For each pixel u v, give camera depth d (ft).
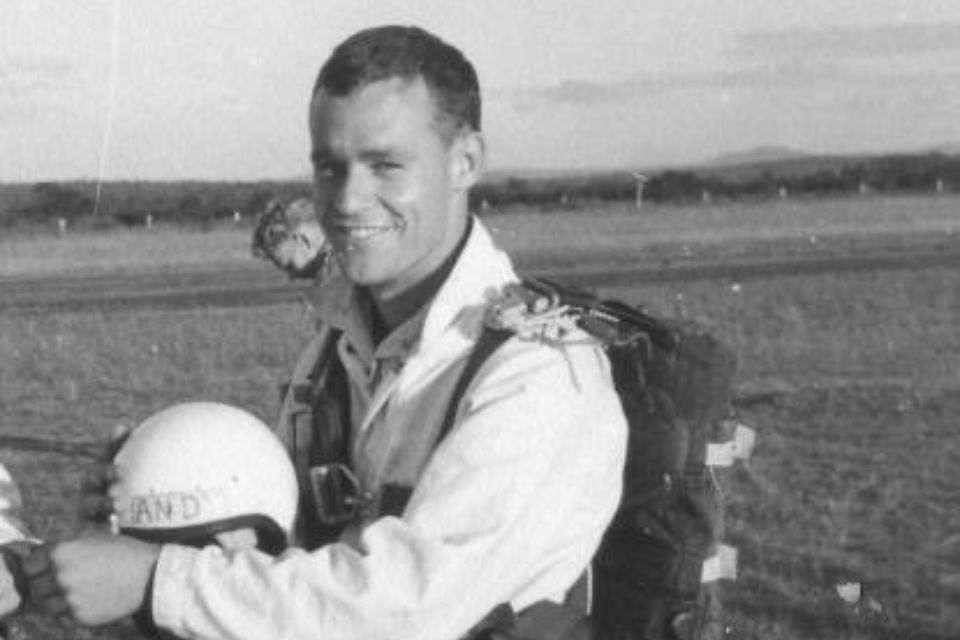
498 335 8.04
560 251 136.56
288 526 8.29
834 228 175.32
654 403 8.65
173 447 7.98
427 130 7.92
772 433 41.37
